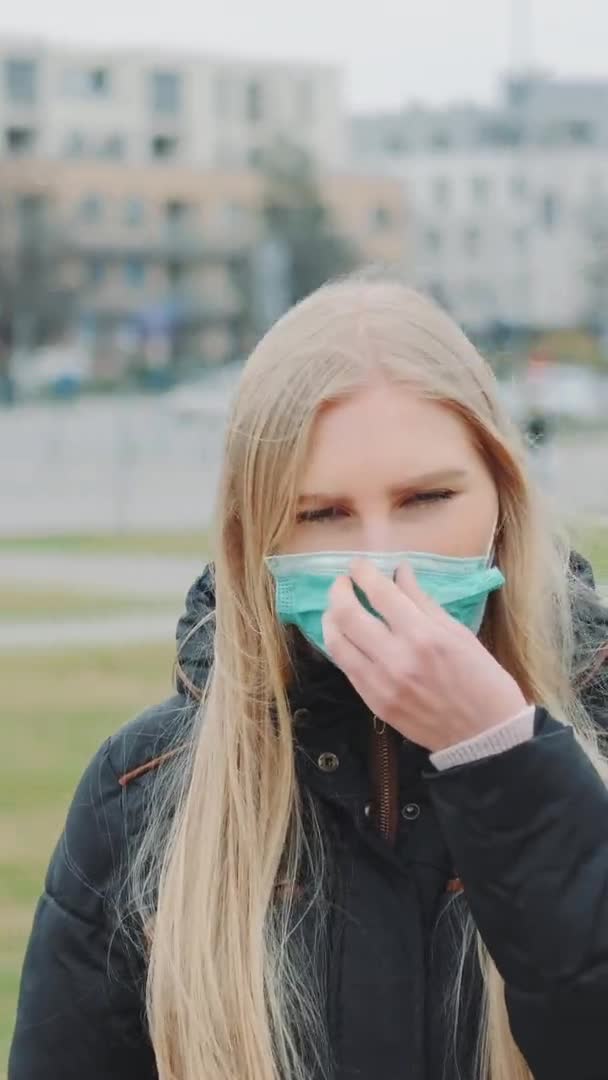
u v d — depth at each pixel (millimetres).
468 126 113062
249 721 1781
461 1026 1735
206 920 1753
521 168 110812
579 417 40875
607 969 1486
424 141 112438
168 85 98500
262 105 101062
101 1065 1862
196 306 89438
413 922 1750
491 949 1533
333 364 1665
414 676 1488
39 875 5664
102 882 1848
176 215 89688
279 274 38250
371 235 95812
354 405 1657
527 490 1751
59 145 96438
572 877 1487
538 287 109312
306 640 1778
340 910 1768
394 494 1662
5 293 84125
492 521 1720
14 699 9125
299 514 1683
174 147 99062
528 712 1505
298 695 1793
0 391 65938
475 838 1497
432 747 1520
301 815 1798
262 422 1682
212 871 1771
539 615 1784
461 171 110938
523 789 1483
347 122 112812
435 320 1742
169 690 9438
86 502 22844
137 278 88938
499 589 1796
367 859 1778
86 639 11516
